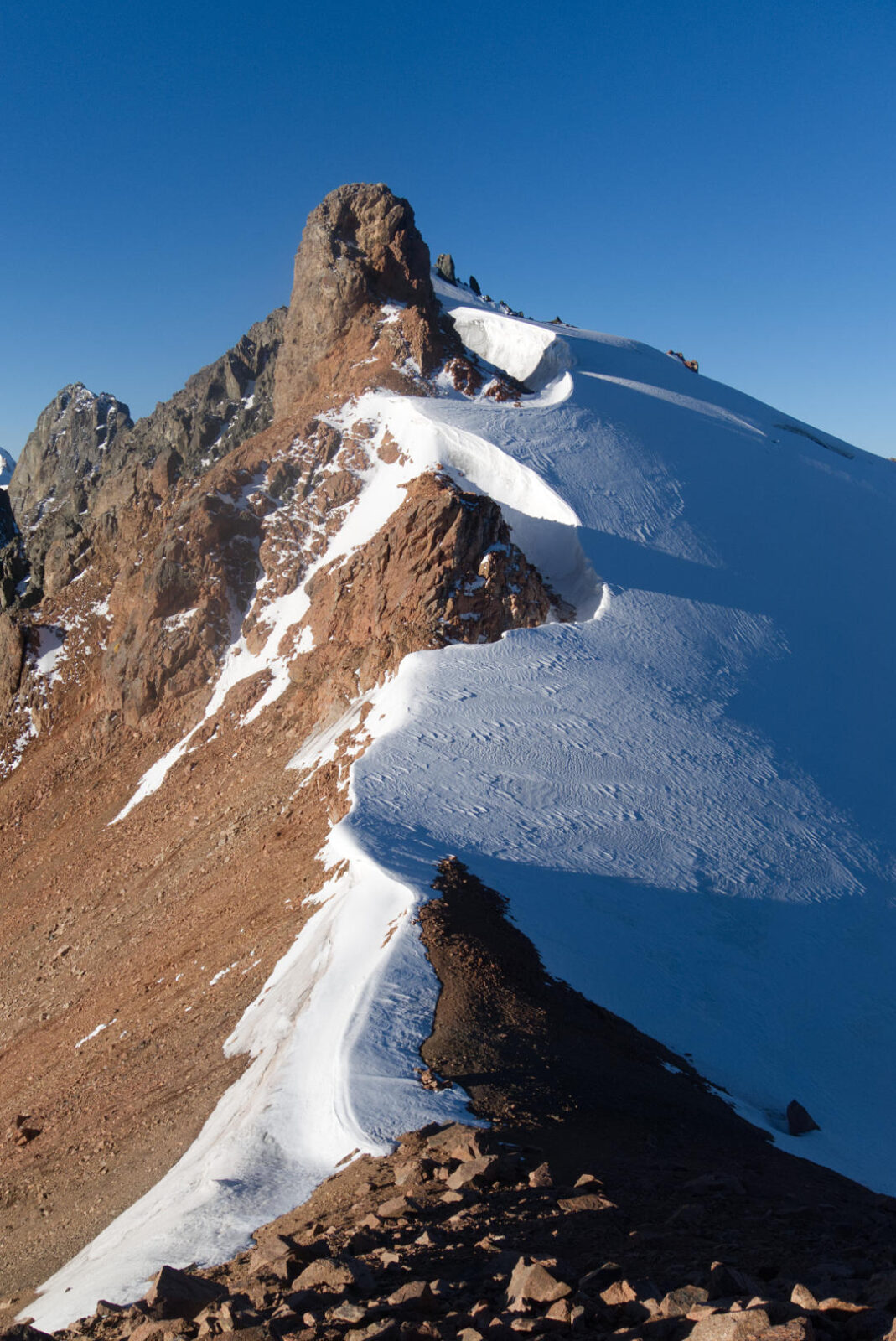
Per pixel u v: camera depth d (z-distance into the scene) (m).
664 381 96.44
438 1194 13.04
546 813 35.22
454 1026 20.34
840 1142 22.23
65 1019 36.00
